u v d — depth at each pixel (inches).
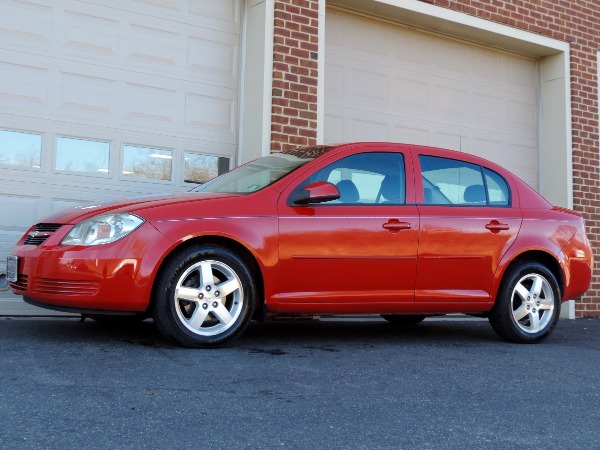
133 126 268.1
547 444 107.5
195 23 284.5
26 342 173.5
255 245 180.1
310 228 187.3
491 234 211.0
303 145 287.0
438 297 202.8
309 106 290.4
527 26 368.5
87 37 260.4
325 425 112.0
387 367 164.1
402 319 260.7
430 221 202.8
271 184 191.2
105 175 261.3
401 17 337.7
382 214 197.5
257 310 187.9
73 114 255.6
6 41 245.3
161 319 170.6
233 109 291.9
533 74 396.5
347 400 129.3
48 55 252.2
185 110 280.5
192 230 173.2
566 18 385.1
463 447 104.0
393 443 104.3
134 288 167.5
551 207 229.5
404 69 346.6
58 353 159.2
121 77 266.7
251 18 291.6
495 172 223.9
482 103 374.3
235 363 157.6
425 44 354.9
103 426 105.3
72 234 171.3
